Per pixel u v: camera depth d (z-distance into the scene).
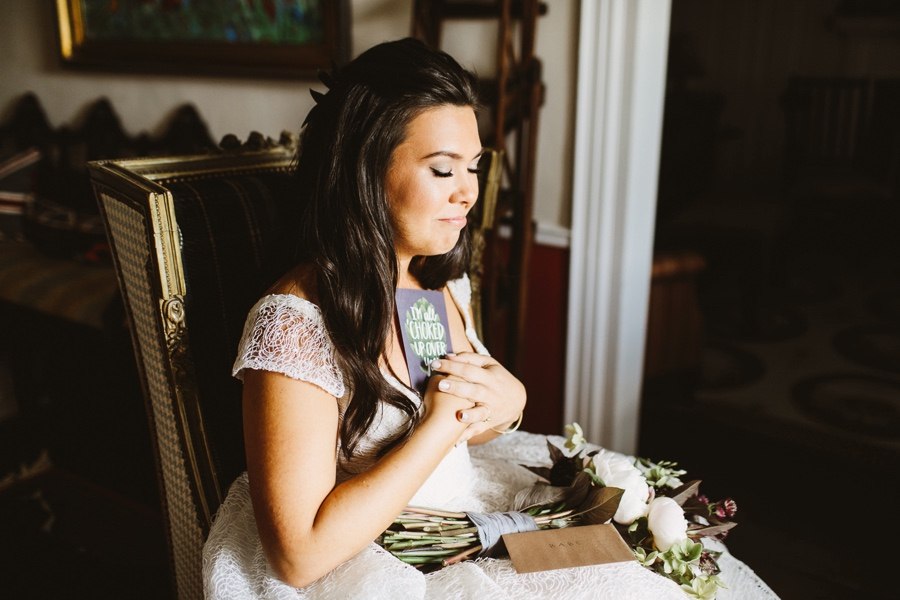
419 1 2.57
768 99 6.20
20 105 3.76
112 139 3.52
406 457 1.04
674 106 5.09
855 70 5.79
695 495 1.25
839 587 2.28
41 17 3.62
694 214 4.26
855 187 5.01
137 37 3.36
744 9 6.12
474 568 1.08
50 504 2.62
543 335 2.80
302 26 2.93
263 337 1.04
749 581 1.32
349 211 1.10
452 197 1.11
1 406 3.21
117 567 2.29
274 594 1.01
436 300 1.28
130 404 2.73
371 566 1.03
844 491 2.78
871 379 3.65
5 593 2.16
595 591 1.07
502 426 1.26
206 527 1.32
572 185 2.60
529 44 2.47
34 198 3.44
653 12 2.37
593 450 1.47
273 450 1.00
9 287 3.16
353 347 1.08
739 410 3.36
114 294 2.86
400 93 1.07
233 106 3.23
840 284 5.05
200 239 1.33
